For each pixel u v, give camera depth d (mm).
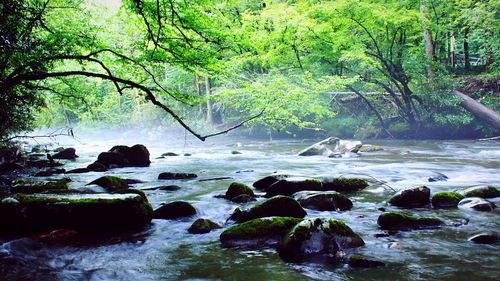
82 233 5102
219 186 8578
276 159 14289
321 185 7348
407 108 20266
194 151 19125
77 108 13180
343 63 18734
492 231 4777
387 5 17688
